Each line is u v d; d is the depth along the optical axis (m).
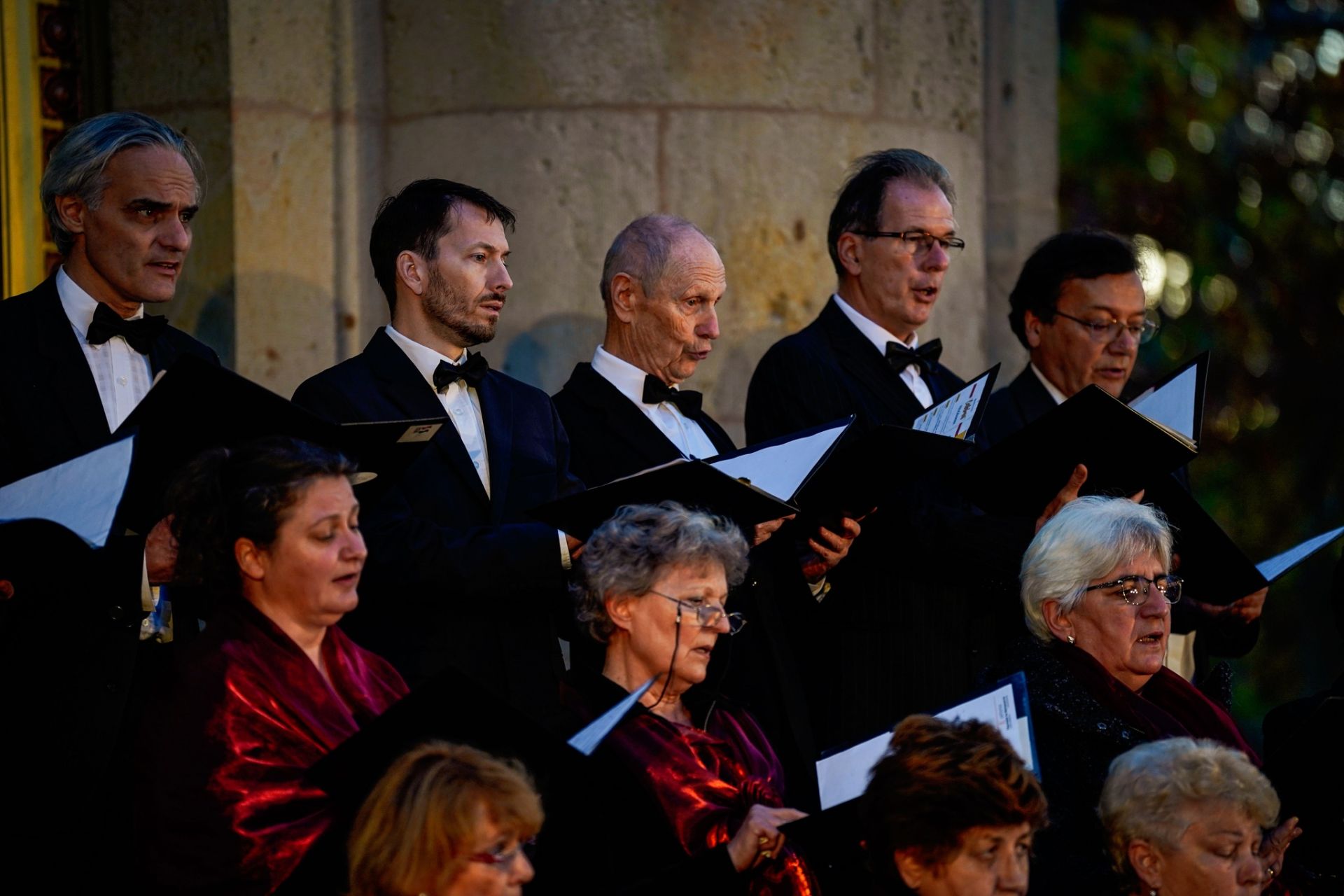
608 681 15.12
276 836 13.01
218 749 13.09
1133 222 40.09
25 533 13.23
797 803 18.36
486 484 17.75
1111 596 16.36
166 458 14.25
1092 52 39.94
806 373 20.56
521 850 12.89
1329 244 40.72
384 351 17.81
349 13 24.06
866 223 21.27
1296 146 40.69
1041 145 29.17
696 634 14.95
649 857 14.41
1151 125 40.09
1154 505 19.23
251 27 23.22
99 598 14.43
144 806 13.20
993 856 12.92
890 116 25.59
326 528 13.66
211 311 23.25
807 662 20.12
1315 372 40.66
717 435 20.20
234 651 13.42
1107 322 22.55
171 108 23.44
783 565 19.17
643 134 23.95
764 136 24.34
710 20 24.16
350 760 12.50
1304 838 16.41
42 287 16.73
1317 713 15.64
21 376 16.05
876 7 25.39
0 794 14.76
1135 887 14.23
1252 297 40.56
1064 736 15.87
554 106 23.88
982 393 17.77
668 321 19.38
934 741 13.20
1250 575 19.05
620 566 14.98
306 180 23.73
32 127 23.11
